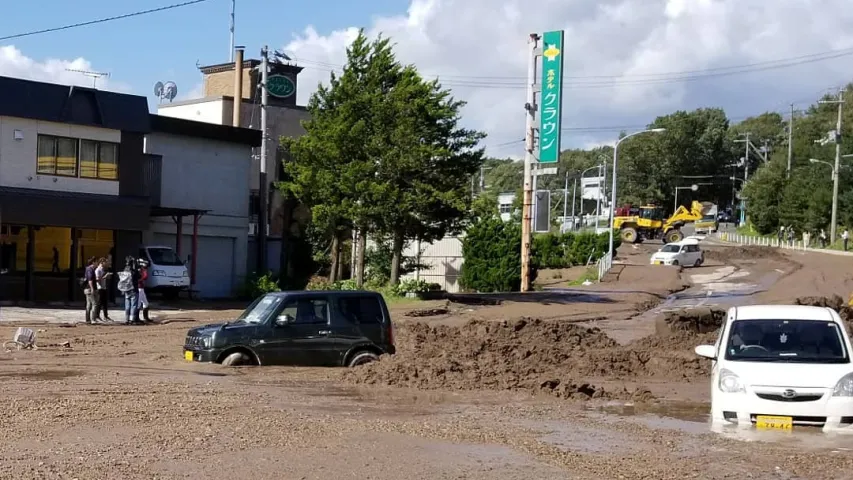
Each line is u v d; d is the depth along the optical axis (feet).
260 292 138.00
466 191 128.67
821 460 33.60
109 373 55.21
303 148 129.18
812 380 39.83
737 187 477.36
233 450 32.94
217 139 145.18
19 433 35.27
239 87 178.40
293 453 32.71
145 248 127.44
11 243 114.93
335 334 59.41
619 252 260.42
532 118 146.00
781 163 352.08
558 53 144.46
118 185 124.16
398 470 30.53
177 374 54.54
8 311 103.19
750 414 40.06
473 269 171.32
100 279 94.12
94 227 119.55
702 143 465.06
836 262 201.87
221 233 146.10
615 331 98.07
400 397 48.49
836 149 266.16
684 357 67.21
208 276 144.97
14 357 64.64
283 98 192.95
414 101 124.98
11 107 114.32
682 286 161.38
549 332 73.36
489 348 66.18
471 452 33.81
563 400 49.49
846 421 39.27
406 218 126.21
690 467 32.09
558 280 192.03
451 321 103.71
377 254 149.79
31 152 116.67
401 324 76.02
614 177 201.77
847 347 42.52
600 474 30.66
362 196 124.88
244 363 58.44
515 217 228.63
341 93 128.88
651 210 295.48
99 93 122.62
